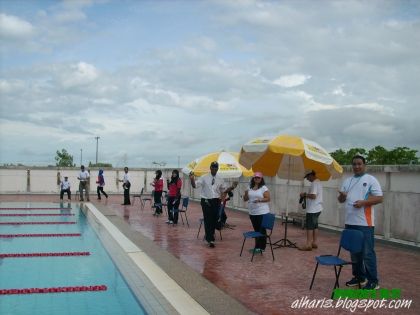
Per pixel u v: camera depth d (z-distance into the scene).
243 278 7.26
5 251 9.87
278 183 15.87
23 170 29.67
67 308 5.93
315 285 6.86
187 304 5.83
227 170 12.13
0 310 5.82
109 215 16.86
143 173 31.56
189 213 18.25
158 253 9.26
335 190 12.84
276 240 11.31
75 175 30.62
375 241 11.15
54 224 14.62
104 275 7.68
